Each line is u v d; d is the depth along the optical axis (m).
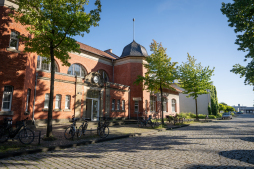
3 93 10.48
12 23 11.06
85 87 17.09
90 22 9.12
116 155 5.95
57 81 14.81
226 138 9.84
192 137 10.23
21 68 11.18
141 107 22.64
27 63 11.61
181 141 8.83
